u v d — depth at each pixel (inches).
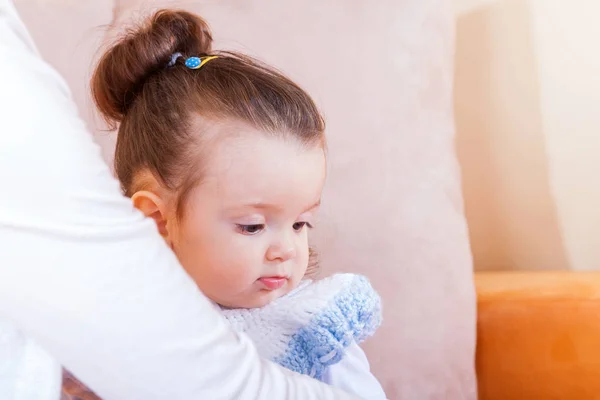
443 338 45.9
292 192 31.5
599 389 44.6
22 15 44.9
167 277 21.4
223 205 31.5
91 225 20.0
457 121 60.4
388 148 46.2
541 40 57.4
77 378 22.8
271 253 31.9
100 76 37.7
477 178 60.5
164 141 33.8
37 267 19.5
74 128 20.6
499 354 46.8
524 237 59.7
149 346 20.7
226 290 32.4
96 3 45.6
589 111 56.5
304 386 24.8
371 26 47.1
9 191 19.3
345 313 32.9
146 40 36.4
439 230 46.4
